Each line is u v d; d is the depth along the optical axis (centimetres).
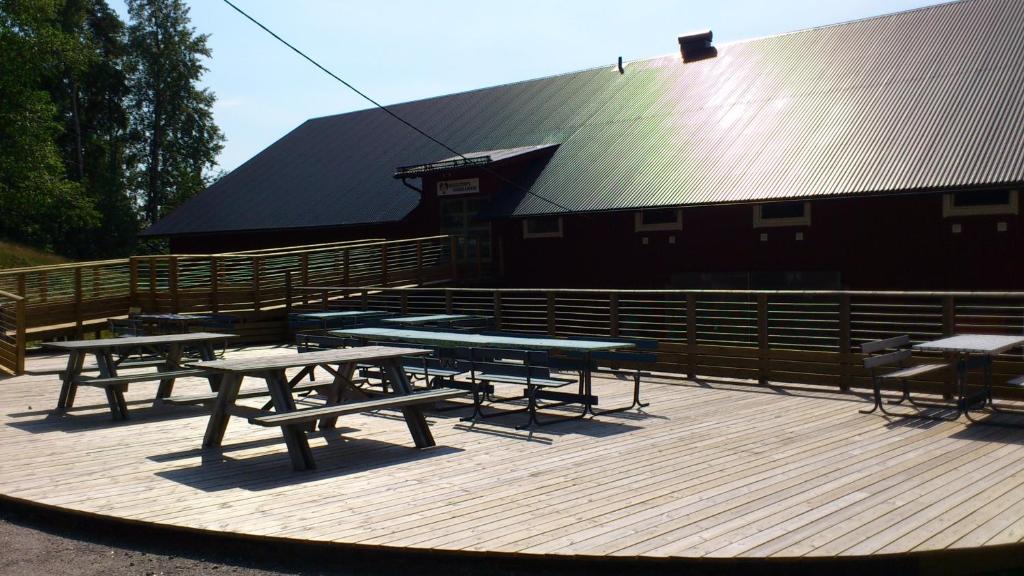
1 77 3466
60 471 716
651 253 2031
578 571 490
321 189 2931
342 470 713
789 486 632
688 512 572
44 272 1731
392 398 787
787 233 1817
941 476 652
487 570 502
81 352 1002
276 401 732
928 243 1631
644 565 485
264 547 540
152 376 947
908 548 489
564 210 2011
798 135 1900
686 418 925
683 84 2467
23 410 1017
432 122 3064
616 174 2091
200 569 523
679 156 2042
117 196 5041
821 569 481
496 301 1455
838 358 1092
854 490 617
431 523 559
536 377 885
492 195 2334
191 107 5372
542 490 638
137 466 734
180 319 1499
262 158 3475
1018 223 1523
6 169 3516
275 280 1941
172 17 5300
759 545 502
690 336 1242
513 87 3081
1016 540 499
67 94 5022
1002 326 971
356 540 525
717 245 1923
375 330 1137
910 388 1027
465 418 933
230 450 797
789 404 1003
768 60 2389
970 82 1803
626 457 742
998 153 1526
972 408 919
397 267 2314
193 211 3234
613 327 1305
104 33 5328
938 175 1538
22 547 566
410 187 2533
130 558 544
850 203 1728
